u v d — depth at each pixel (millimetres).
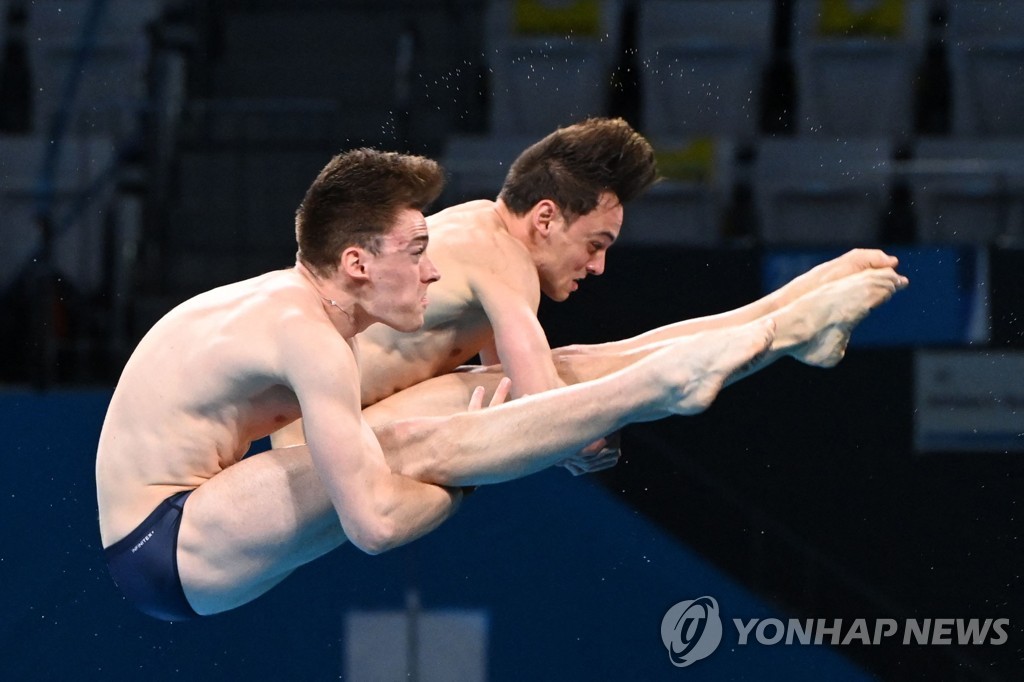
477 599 15852
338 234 9094
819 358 9648
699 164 21391
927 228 20766
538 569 15914
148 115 22047
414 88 24047
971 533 16062
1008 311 16484
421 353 10531
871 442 16328
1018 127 23234
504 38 24078
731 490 16312
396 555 15930
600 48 23828
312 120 22453
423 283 9281
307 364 8641
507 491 16094
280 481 8977
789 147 21906
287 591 15867
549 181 10508
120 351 19469
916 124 23469
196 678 15656
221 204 21688
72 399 16125
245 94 24359
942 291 16656
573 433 8875
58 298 19625
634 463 16406
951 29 23812
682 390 8852
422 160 9406
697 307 16766
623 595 15883
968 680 15797
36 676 15547
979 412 16266
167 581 9102
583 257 10727
